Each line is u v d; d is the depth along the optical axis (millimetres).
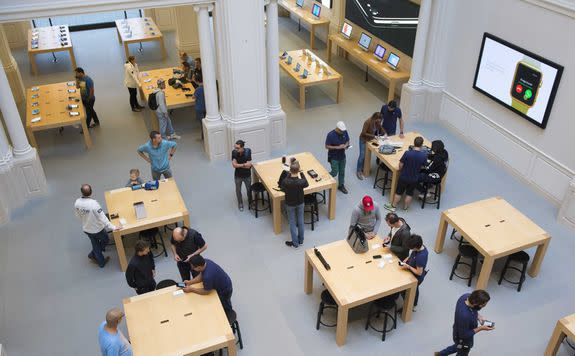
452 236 7414
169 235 7609
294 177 6742
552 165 7969
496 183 8656
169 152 7988
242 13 7914
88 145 9695
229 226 7750
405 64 10992
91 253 7102
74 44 14695
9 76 11086
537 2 7617
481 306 5031
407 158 7461
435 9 9344
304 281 6699
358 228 6258
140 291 5984
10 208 8062
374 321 6273
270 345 5965
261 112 8875
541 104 7879
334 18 13273
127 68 10531
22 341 6043
